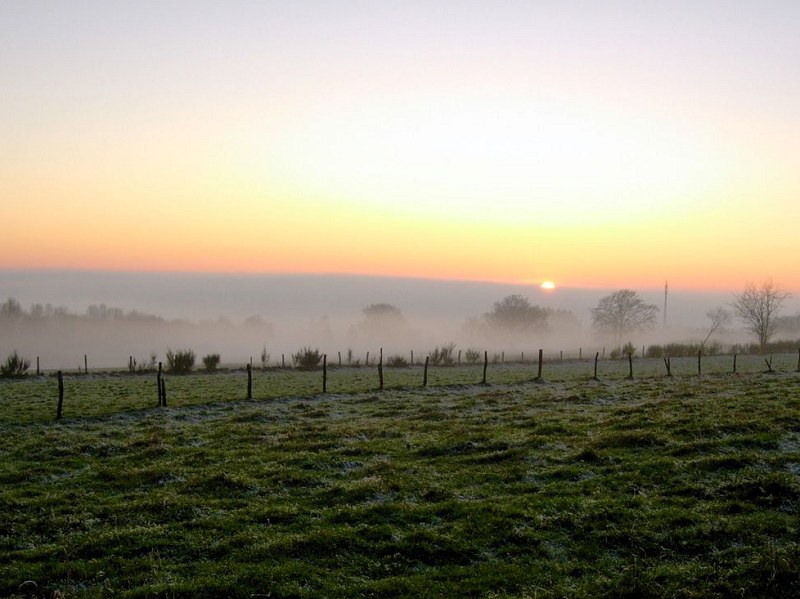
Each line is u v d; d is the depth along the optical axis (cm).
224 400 3597
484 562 1155
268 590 1032
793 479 1470
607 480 1616
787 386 3397
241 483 1653
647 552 1175
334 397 3812
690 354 8425
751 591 996
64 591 1045
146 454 2083
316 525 1334
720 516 1301
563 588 1030
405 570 1123
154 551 1204
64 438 2367
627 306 14075
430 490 1571
